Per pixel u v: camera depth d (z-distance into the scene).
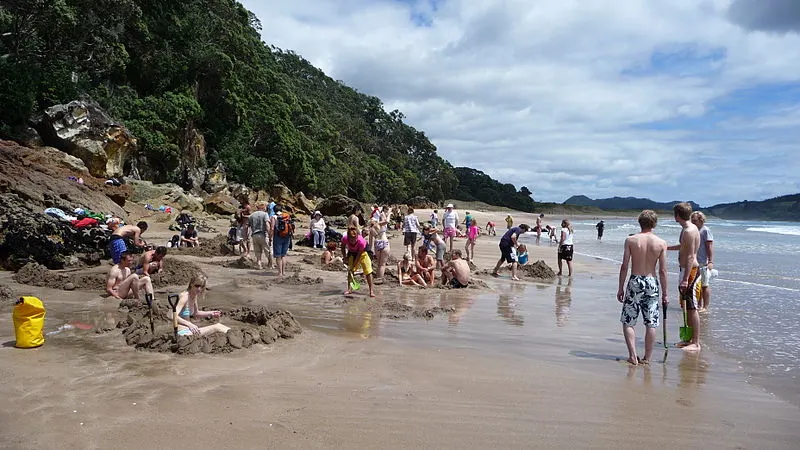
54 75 30.11
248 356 5.71
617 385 5.36
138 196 30.55
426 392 4.84
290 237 12.29
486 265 17.39
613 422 4.32
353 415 4.18
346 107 119.50
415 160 129.00
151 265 10.76
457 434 3.92
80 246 12.05
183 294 6.85
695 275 7.11
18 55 29.47
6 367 4.99
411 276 12.20
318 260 15.67
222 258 15.49
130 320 6.83
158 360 5.41
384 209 18.34
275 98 61.41
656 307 6.28
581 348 6.94
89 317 7.27
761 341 7.50
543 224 71.12
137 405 4.16
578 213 177.88
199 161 43.91
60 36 30.81
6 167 16.34
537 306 10.09
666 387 5.36
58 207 15.42
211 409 4.14
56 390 4.43
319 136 73.00
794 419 4.55
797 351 6.96
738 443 4.00
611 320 8.93
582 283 13.79
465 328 7.87
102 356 5.47
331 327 7.46
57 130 27.02
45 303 8.15
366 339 6.82
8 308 7.59
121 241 10.35
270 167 53.53
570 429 4.13
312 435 3.76
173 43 45.84
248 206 15.06
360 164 86.31
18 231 11.10
